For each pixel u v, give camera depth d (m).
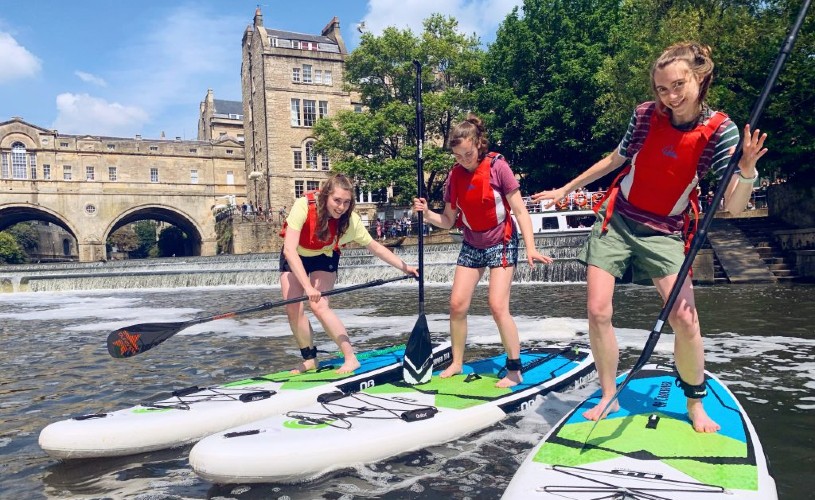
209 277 22.00
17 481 3.00
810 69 16.38
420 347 4.05
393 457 3.06
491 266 4.02
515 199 3.83
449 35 34.84
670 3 24.62
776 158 17.72
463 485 2.75
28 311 13.95
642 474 2.23
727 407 3.04
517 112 28.89
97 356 6.95
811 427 3.50
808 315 8.59
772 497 2.10
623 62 23.91
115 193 46.34
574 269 17.08
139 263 28.70
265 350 6.93
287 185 42.44
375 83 36.41
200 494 2.75
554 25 28.72
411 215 38.44
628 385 3.53
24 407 4.66
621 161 3.03
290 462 2.75
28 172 44.25
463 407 3.51
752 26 18.45
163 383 5.35
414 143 35.19
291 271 4.46
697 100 2.64
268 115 41.97
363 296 15.13
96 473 3.05
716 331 7.34
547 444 2.60
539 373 4.37
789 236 16.89
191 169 49.03
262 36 42.25
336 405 3.53
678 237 2.94
